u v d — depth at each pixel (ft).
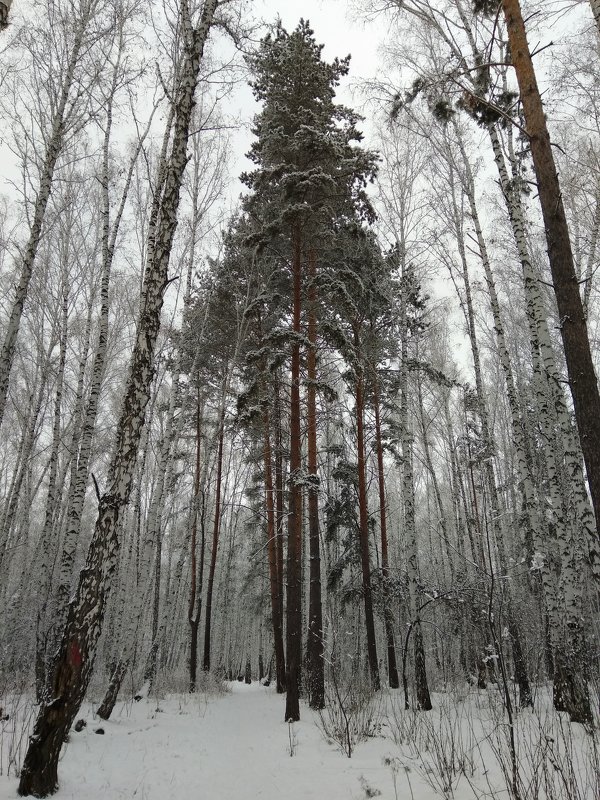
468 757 18.63
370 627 42.37
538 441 49.08
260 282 47.93
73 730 26.20
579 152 34.94
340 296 38.73
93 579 17.95
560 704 25.53
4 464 71.72
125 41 37.88
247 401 39.50
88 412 34.63
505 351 33.58
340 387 66.80
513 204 29.94
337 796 17.01
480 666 37.06
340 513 51.52
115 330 58.70
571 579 25.36
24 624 52.70
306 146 37.76
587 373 16.78
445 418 66.85
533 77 20.33
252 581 77.05
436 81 24.67
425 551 78.84
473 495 59.00
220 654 75.61
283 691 48.34
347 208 41.32
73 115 33.81
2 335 53.26
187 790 18.92
